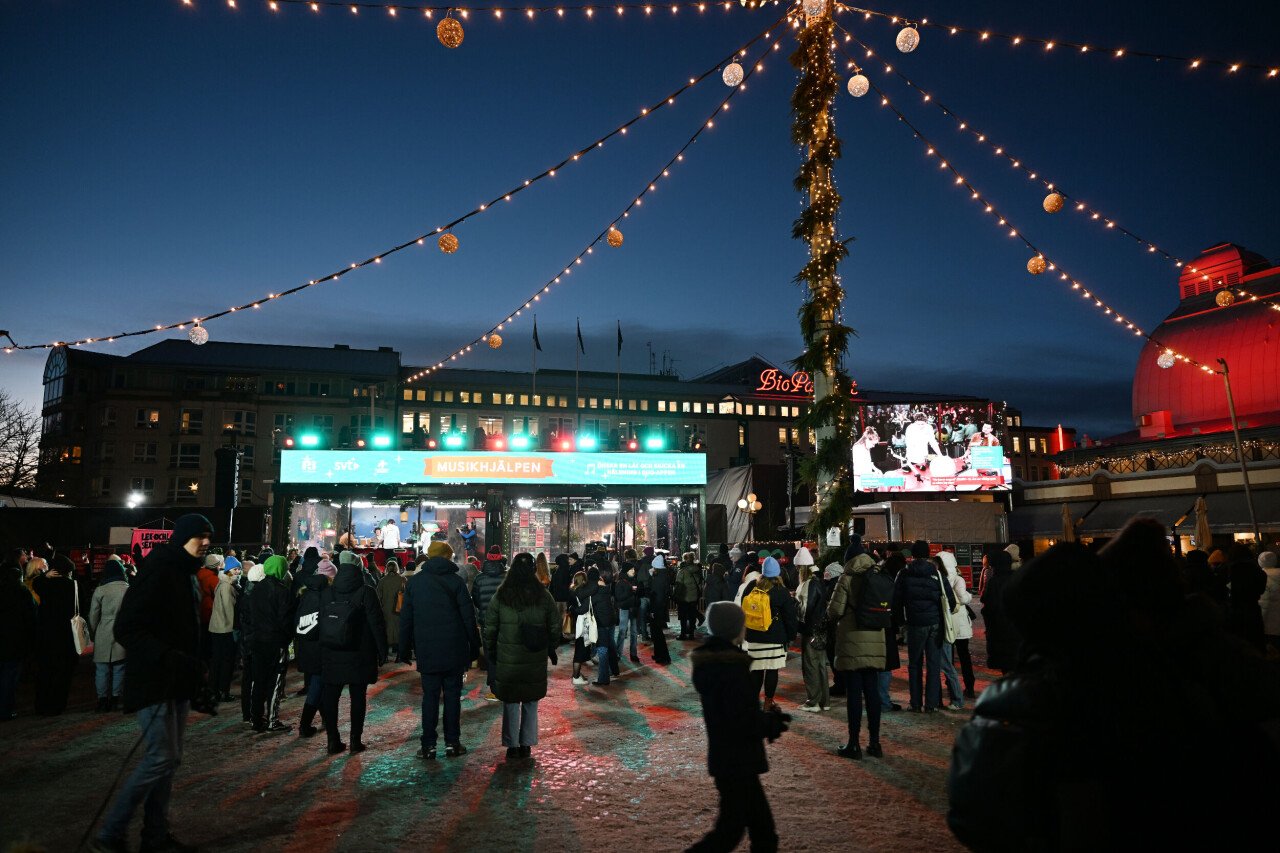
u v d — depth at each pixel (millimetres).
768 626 8719
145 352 65000
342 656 7684
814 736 8148
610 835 5301
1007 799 2020
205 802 6117
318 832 5406
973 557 32531
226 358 65625
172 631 4941
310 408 65000
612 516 35531
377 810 5875
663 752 7598
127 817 4734
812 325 10867
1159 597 2420
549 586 16859
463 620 7559
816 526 10812
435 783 6582
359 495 27188
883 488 33312
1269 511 32938
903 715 9164
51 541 27047
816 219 10727
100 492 60906
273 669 8805
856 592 7430
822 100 10797
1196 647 2258
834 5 10930
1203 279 52281
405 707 10289
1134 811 1953
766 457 74812
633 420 71938
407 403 67125
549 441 28219
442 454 27594
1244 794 1984
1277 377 46281
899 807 5848
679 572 18391
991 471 33344
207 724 9133
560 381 71875
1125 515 38000
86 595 15414
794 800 6020
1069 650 2102
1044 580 2160
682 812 5770
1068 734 2010
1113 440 55938
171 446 62375
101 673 10102
